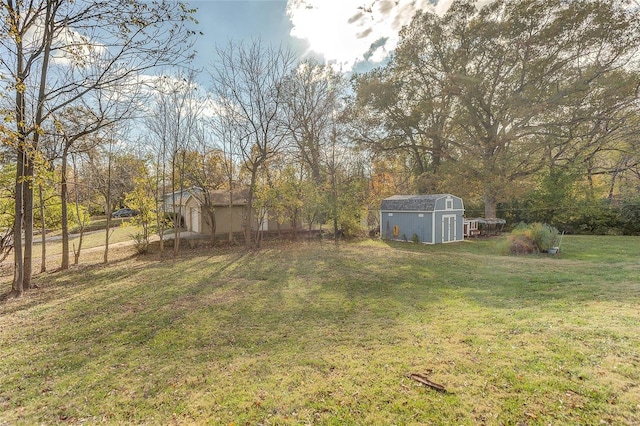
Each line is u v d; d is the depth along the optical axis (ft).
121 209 97.91
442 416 8.69
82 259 42.57
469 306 18.49
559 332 12.94
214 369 12.49
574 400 8.70
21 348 15.12
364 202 62.49
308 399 10.03
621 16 52.90
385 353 12.79
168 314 19.60
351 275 29.19
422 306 19.17
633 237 53.26
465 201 73.26
